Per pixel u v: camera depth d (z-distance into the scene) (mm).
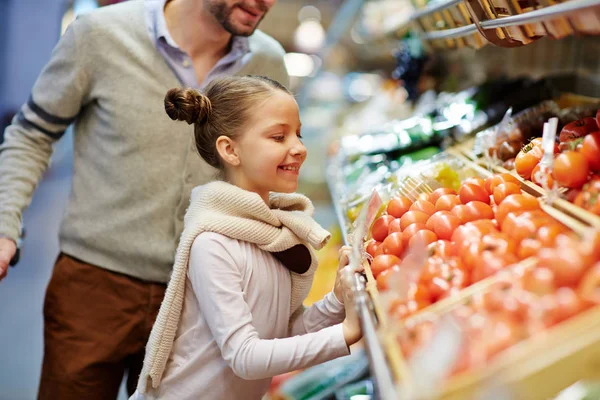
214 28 2045
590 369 801
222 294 1466
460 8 1880
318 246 1533
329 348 1386
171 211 2064
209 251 1487
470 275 1159
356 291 1279
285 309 1640
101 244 2086
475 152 2172
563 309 892
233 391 1583
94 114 2111
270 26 8672
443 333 874
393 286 1125
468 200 1508
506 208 1315
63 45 2037
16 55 7895
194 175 2057
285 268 1645
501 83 2953
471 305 1023
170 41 2008
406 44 3854
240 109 1544
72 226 2121
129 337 2107
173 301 1553
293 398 2506
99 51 2023
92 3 7371
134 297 2094
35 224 6312
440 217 1389
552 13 1163
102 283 2100
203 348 1564
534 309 918
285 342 1411
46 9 8047
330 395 2369
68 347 2092
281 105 1540
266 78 1619
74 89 2045
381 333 1047
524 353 818
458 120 2838
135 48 2031
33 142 2121
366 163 2889
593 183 1223
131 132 2033
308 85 6645
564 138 1498
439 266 1207
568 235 1110
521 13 1429
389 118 3969
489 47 3465
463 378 822
